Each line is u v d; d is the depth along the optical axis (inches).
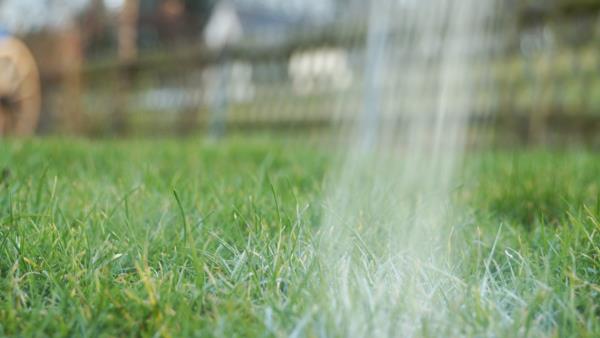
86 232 50.3
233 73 293.3
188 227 48.6
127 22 377.1
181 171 96.7
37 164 105.9
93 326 34.0
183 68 318.3
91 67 365.4
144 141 211.5
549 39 193.5
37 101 283.4
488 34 207.6
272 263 43.4
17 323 34.9
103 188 74.8
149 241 50.3
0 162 103.7
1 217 57.6
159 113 335.0
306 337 32.5
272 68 276.2
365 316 34.1
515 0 200.1
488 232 58.2
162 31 748.0
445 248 50.9
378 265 43.2
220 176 93.5
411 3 216.2
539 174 94.6
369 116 213.2
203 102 310.3
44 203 62.4
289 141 255.1
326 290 38.0
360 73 242.5
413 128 219.8
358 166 128.0
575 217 52.9
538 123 196.2
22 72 272.8
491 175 102.9
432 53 219.6
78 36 368.2
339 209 63.2
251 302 37.0
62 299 36.9
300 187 87.7
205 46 305.0
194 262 41.8
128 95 348.8
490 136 207.8
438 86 218.2
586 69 185.9
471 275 43.1
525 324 33.6
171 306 36.9
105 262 43.9
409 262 44.7
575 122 188.7
